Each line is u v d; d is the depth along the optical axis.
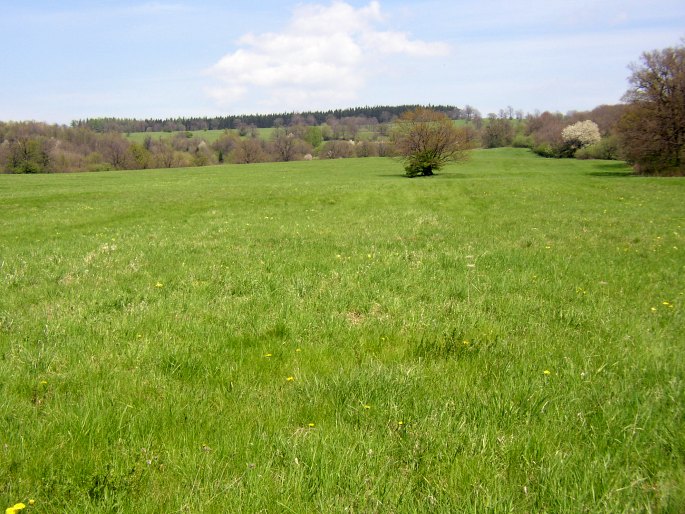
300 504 3.10
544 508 3.09
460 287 8.63
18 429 3.89
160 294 8.30
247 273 9.63
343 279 9.12
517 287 8.84
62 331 6.29
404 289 8.59
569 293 8.48
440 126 63.62
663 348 5.76
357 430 3.96
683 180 46.88
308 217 23.31
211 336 6.16
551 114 142.38
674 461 3.57
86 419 3.98
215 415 4.19
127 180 66.75
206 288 8.61
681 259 11.95
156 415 4.14
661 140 56.88
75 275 10.05
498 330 6.46
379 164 98.12
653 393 4.54
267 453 3.61
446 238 15.37
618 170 68.38
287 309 7.25
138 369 5.20
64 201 35.00
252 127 167.62
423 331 6.44
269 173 79.62
